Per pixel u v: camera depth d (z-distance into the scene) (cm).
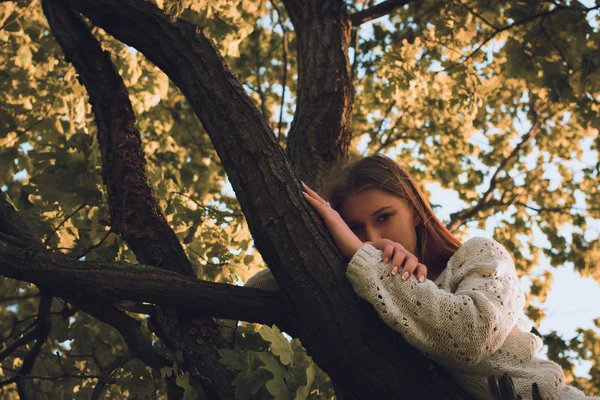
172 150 852
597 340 806
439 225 245
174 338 242
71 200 352
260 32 940
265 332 216
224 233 411
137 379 303
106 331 390
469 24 621
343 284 197
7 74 659
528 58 530
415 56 666
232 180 209
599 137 920
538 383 205
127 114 273
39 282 205
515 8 536
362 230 238
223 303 213
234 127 212
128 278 210
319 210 209
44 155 358
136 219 258
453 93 617
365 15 454
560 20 516
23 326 473
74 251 384
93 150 355
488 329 192
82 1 244
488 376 202
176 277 214
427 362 202
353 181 238
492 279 208
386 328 197
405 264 198
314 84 369
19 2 623
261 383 226
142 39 235
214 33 540
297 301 196
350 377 194
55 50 669
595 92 531
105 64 277
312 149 346
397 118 972
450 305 192
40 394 367
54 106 638
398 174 241
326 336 194
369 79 845
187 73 225
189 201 425
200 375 233
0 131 572
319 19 395
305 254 197
